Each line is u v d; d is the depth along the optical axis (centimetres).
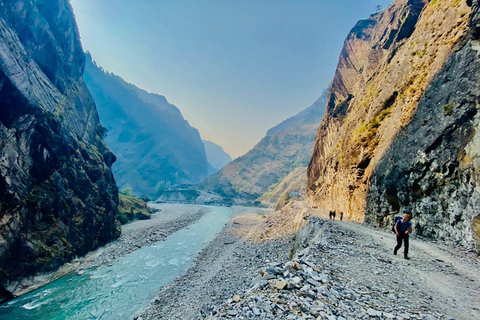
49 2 5597
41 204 3450
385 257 1284
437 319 625
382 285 893
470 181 1652
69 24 6481
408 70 3064
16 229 2923
